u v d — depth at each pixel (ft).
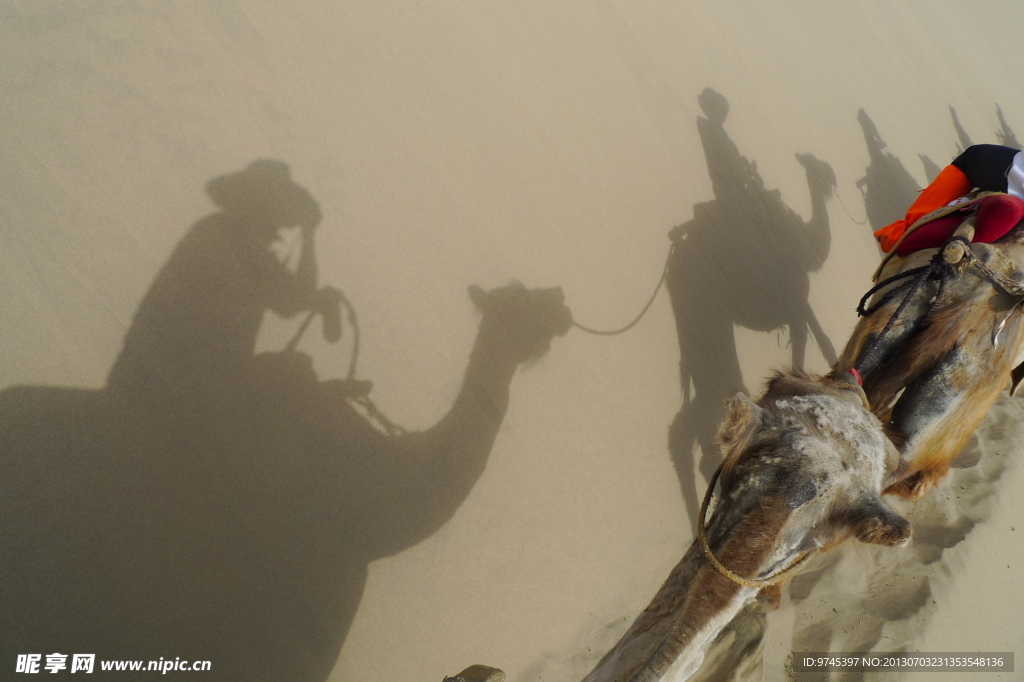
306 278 13.14
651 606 8.41
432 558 12.59
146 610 10.14
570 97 19.36
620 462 15.43
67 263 10.98
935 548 17.49
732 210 21.61
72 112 11.80
